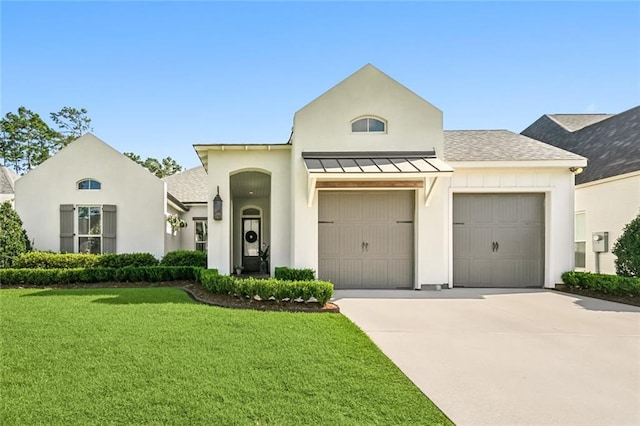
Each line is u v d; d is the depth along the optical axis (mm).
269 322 7871
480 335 7488
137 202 17828
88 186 17734
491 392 4859
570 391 4918
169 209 20203
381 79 13602
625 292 11406
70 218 17469
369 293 12586
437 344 6871
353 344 6504
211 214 14391
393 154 13367
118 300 10242
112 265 15922
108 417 3953
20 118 44781
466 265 14109
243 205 21828
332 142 13469
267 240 21844
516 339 7223
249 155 14664
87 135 17766
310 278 12414
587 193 16891
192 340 6539
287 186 14688
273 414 4055
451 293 12609
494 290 13336
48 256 15859
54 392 4516
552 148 14711
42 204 17438
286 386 4770
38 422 3850
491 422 4117
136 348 6094
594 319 8906
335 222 13812
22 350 5980
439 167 11984
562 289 13453
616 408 4469
